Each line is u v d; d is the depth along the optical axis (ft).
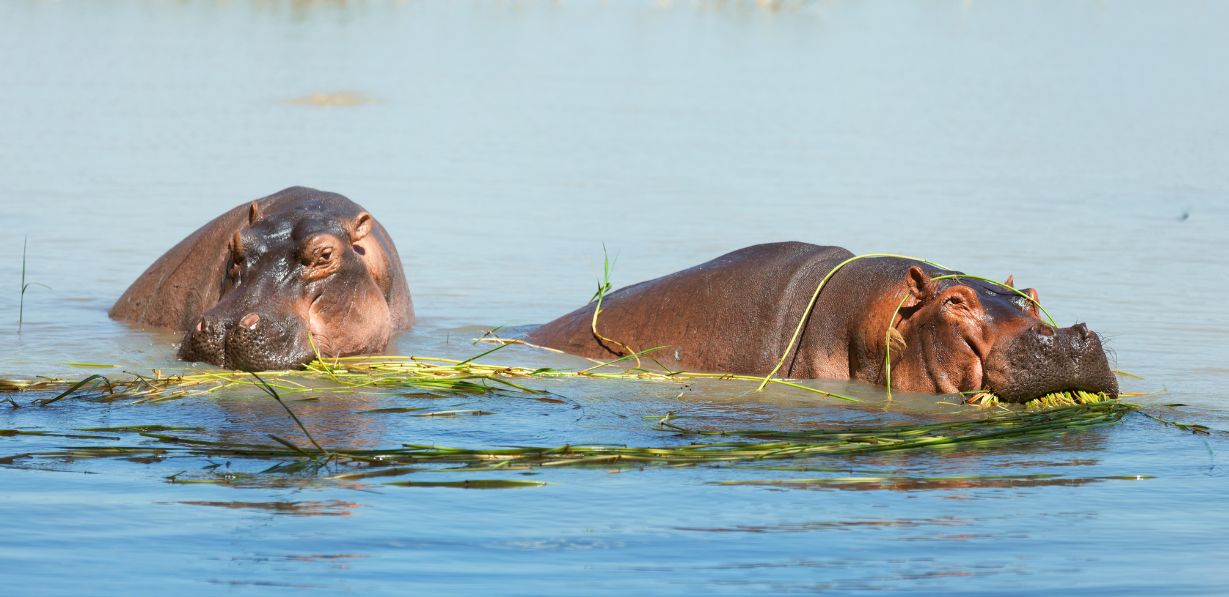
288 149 272.51
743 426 101.30
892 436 97.76
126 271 168.86
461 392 112.27
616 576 67.56
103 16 574.56
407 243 188.55
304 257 125.59
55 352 126.62
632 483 85.35
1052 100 373.20
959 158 274.16
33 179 233.96
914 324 113.70
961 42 554.46
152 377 116.88
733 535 74.74
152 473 85.97
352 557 70.03
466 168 254.47
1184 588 66.18
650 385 116.26
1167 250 186.80
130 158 257.96
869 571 68.59
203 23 559.38
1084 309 150.20
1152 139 304.30
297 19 592.60
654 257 179.52
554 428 100.22
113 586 65.00
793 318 120.78
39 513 76.59
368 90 368.07
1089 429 101.76
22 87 354.13
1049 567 69.46
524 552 71.31
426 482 84.79
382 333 131.44
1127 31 619.26
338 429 98.73
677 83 399.24
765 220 206.39
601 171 253.65
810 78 418.10
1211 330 140.67
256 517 76.74
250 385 113.80
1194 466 91.40
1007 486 85.87
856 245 185.88
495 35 545.44
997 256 179.52
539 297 158.30
